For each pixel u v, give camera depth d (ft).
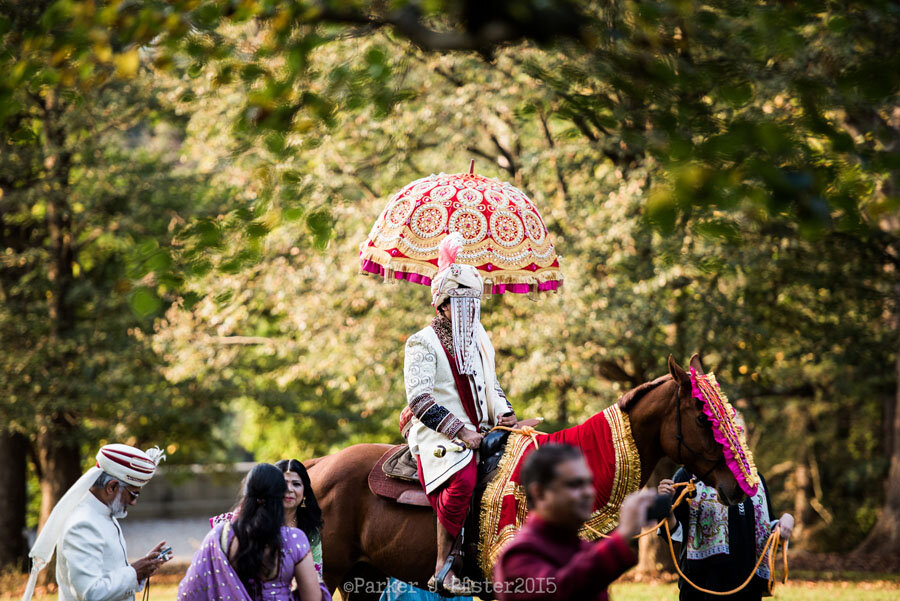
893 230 64.44
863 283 69.10
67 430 82.17
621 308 60.95
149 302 21.20
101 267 87.66
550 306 63.57
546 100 55.36
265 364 91.71
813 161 17.76
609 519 24.00
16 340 79.00
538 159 65.62
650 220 15.90
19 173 76.84
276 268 69.00
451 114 67.36
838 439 103.19
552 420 75.61
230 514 21.43
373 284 68.18
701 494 27.04
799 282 67.87
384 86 23.18
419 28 18.85
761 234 59.88
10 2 22.94
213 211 78.43
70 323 82.07
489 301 68.28
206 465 98.37
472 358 25.95
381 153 69.46
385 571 27.25
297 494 24.35
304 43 20.81
